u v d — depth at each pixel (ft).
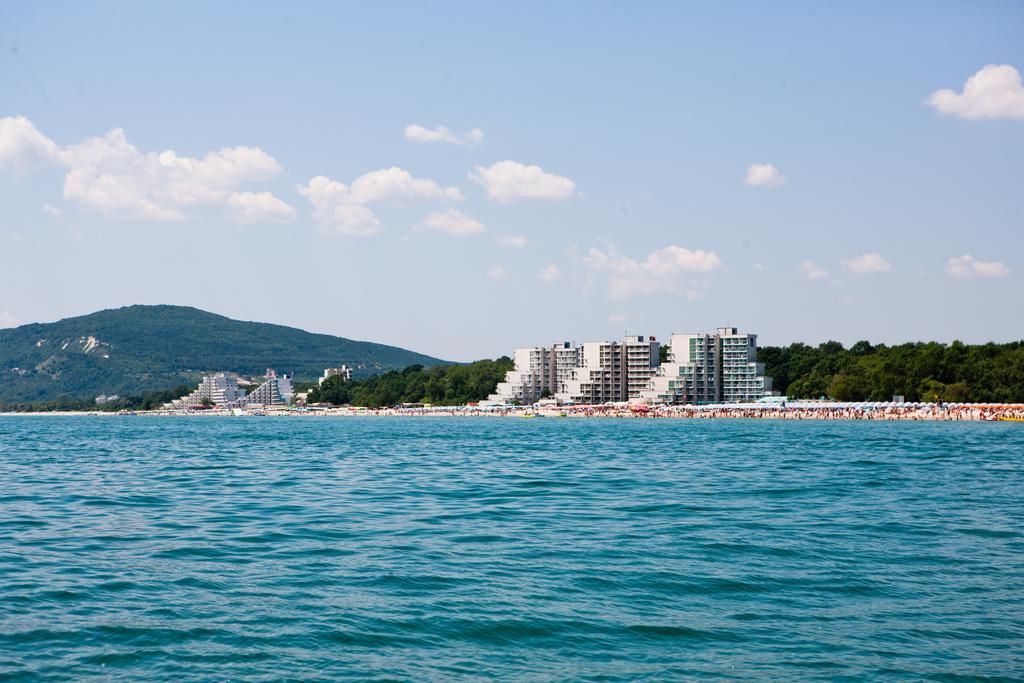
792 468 301.84
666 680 86.53
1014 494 220.02
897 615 107.34
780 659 92.12
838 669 89.25
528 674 87.92
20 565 133.69
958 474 275.80
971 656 92.89
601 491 229.45
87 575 126.93
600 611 108.58
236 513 188.55
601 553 142.00
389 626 102.42
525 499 212.23
